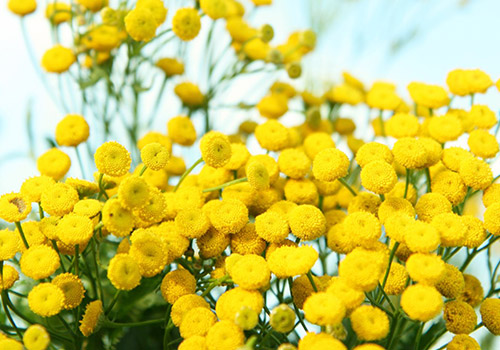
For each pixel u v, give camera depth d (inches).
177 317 18.5
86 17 22.5
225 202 19.1
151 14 20.5
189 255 19.1
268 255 18.9
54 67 21.8
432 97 20.6
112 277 18.2
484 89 20.7
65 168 20.3
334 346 17.6
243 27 22.6
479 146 19.8
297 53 23.2
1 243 18.3
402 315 18.2
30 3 22.1
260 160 19.9
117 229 18.3
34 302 18.2
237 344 18.0
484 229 19.0
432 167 19.8
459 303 18.6
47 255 18.4
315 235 18.8
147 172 20.4
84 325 18.7
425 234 18.1
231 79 22.5
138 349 20.2
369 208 19.5
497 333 18.7
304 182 19.9
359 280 18.0
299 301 18.6
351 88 23.0
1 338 18.4
